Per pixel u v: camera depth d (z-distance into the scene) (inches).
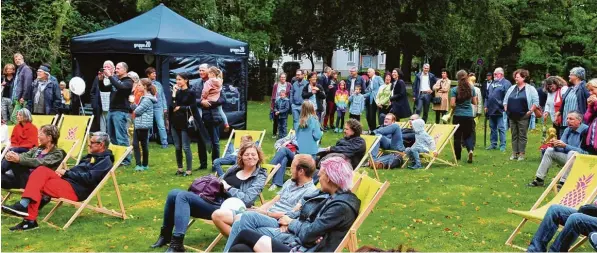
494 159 545.6
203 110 469.1
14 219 321.7
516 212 277.3
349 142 408.2
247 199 273.4
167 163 507.2
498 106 598.5
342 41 1379.2
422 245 280.2
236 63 700.7
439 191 402.0
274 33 1380.4
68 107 706.2
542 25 1424.7
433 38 1379.2
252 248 218.5
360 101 727.1
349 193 220.4
